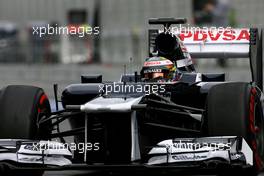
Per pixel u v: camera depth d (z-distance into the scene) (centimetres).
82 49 9469
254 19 9369
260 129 2484
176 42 2719
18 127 2362
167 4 9975
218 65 8862
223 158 2242
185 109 2433
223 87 2380
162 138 2625
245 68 8794
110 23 10419
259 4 9344
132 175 2684
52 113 2578
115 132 2281
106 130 2281
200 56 3325
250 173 2403
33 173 2512
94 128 2309
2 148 2294
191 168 2319
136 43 9388
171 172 2755
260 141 2478
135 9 10294
